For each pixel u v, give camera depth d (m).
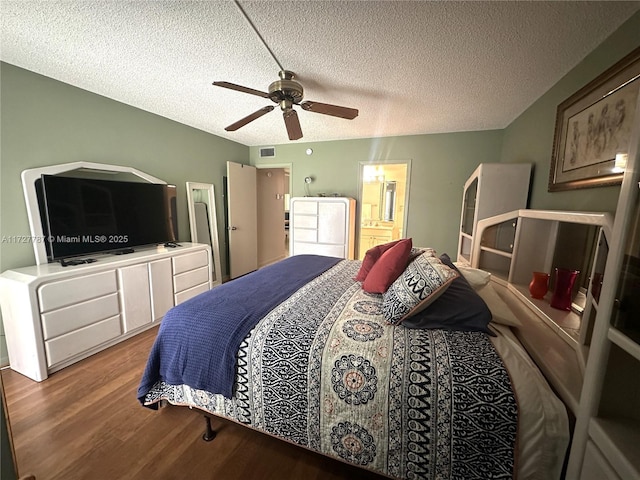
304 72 2.03
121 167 2.65
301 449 1.34
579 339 1.10
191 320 1.36
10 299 1.84
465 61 1.84
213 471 1.24
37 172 2.08
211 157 3.96
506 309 1.44
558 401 0.88
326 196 4.27
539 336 1.26
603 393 0.74
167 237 3.09
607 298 0.71
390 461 1.00
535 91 2.28
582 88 1.69
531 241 1.90
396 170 5.58
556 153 2.01
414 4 1.32
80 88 2.36
